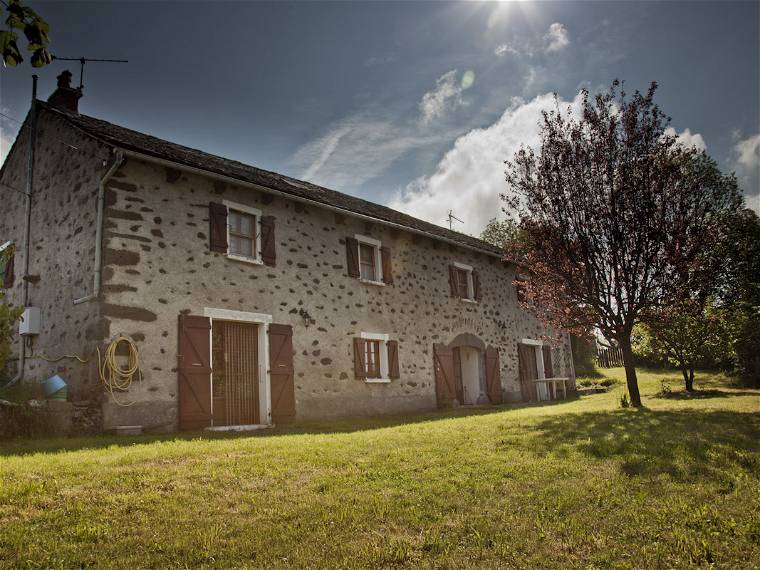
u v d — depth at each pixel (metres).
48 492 3.96
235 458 5.16
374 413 11.88
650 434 6.44
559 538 3.46
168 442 6.42
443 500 4.05
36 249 10.18
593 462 5.14
